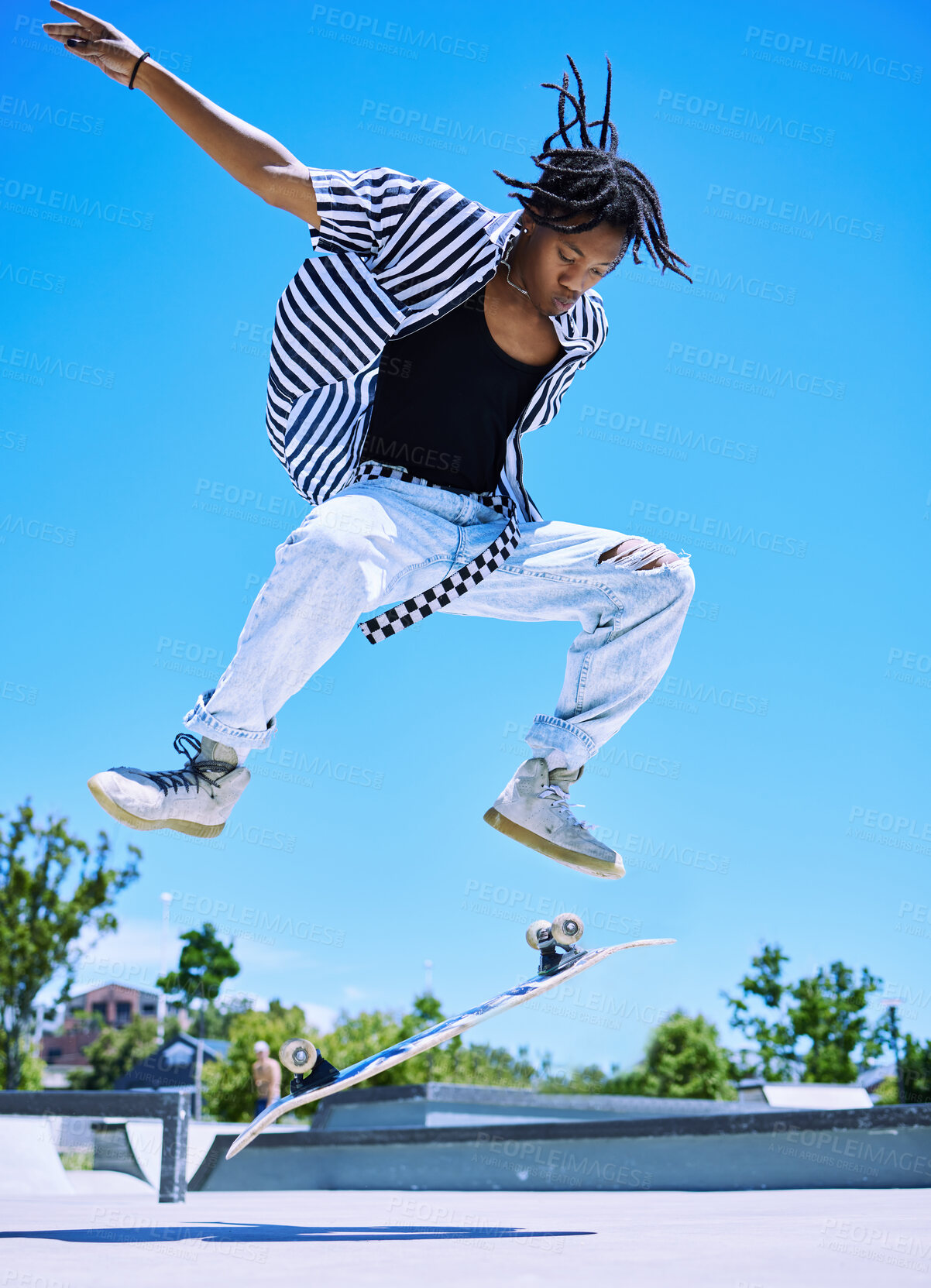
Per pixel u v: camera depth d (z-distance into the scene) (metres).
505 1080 37.47
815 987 36.88
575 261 2.54
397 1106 11.02
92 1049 41.19
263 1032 36.47
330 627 2.34
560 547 2.77
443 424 2.66
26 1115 5.15
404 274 2.50
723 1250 2.02
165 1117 5.25
